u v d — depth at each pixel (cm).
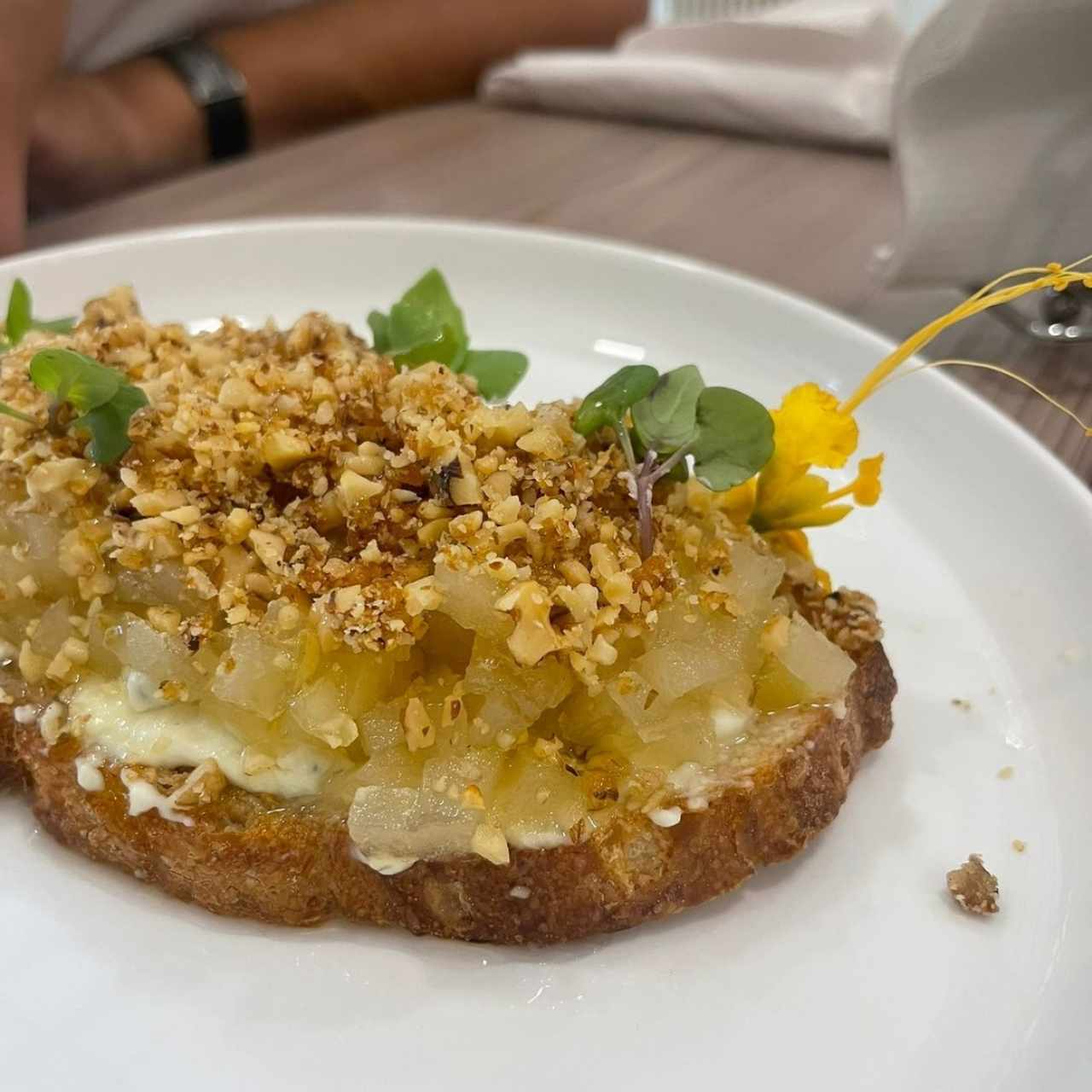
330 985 21
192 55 51
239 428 22
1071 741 23
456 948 21
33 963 21
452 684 21
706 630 21
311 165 44
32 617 23
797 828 22
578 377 33
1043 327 34
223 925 22
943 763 24
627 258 35
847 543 28
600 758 21
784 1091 19
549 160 45
